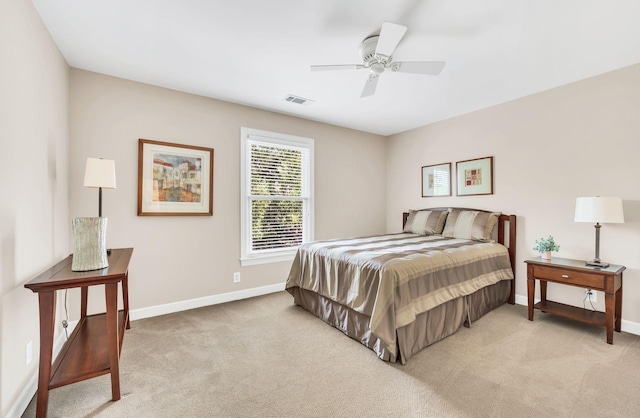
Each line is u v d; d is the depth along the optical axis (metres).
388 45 1.93
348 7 1.81
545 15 1.89
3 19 1.44
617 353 2.20
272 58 2.45
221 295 3.39
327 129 4.33
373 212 4.89
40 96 1.91
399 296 2.10
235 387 1.80
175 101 3.08
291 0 1.75
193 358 2.14
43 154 1.96
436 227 3.88
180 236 3.12
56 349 2.20
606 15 1.88
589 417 1.53
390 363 2.08
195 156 3.20
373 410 1.60
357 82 2.91
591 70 2.66
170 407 1.62
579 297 2.88
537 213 3.19
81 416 1.55
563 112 2.98
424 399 1.69
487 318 2.90
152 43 2.23
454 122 4.02
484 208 3.68
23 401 1.61
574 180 2.91
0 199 1.41
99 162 2.03
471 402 1.66
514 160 3.38
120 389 1.78
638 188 2.54
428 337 2.32
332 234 4.38
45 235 1.99
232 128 3.46
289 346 2.33
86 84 2.64
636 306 2.54
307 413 1.58
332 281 2.67
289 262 3.93
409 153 4.68
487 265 2.96
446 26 2.00
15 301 1.55
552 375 1.91
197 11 1.86
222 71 2.68
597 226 2.61
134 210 2.86
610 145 2.68
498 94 3.22
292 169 3.99
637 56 2.41
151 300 2.95
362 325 2.38
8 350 1.48
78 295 2.60
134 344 2.35
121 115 2.80
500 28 2.03
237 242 3.50
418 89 3.09
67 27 2.02
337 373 1.95
